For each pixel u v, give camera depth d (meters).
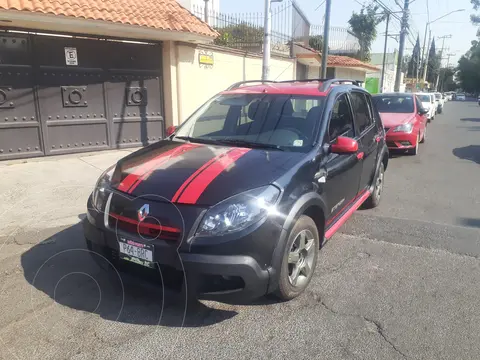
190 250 2.70
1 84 7.20
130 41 8.70
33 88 7.56
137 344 2.75
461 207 5.95
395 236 4.74
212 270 2.69
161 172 3.16
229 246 2.71
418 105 11.19
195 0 13.54
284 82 4.96
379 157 5.48
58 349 2.69
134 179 3.14
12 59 7.26
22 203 5.52
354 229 4.96
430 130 17.48
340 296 3.38
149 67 9.13
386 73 35.50
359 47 27.78
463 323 3.02
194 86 10.03
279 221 2.90
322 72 13.81
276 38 14.72
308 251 3.38
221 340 2.80
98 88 8.41
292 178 3.14
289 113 4.02
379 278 3.71
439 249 4.38
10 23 6.90
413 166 9.08
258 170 3.11
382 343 2.79
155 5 9.09
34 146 7.75
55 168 7.25
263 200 2.87
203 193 2.85
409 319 3.07
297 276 3.27
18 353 2.65
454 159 9.98
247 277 2.75
